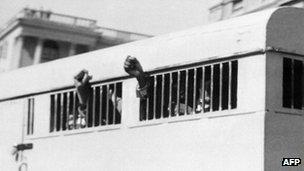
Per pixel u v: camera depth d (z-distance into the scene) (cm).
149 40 978
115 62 1024
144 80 950
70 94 1140
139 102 969
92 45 5912
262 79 790
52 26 5747
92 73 1072
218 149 833
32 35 5681
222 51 841
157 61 941
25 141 1240
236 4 2494
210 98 855
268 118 785
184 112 897
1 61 5997
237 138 810
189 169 870
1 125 1322
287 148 799
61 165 1125
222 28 852
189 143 875
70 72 1128
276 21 798
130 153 974
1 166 1309
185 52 897
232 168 812
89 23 5966
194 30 905
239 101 816
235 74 845
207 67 871
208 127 850
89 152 1059
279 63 801
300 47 819
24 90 1255
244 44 813
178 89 905
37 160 1193
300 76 826
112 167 1007
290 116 806
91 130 1058
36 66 1241
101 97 1050
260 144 781
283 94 811
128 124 985
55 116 1159
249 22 816
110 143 1016
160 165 916
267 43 791
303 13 825
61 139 1131
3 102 1328
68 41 5825
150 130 942
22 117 1260
